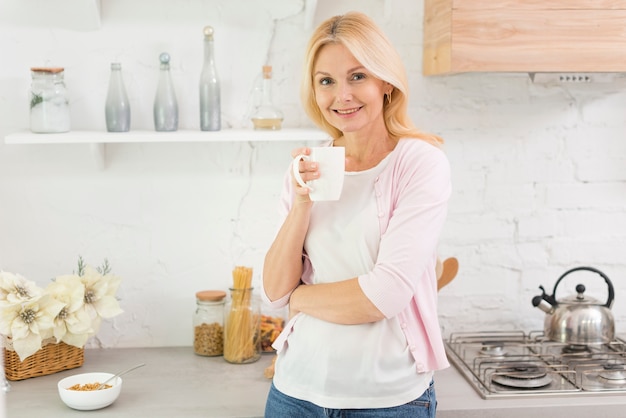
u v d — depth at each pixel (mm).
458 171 2656
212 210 2602
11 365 2273
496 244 2693
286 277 1861
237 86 2553
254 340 2469
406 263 1704
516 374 2248
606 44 2289
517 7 2260
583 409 2092
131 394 2182
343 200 1825
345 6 2566
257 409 2072
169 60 2412
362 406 1764
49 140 2299
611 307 2535
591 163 2682
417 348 1796
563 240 2709
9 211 2525
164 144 2557
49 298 2268
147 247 2596
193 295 2633
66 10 2457
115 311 2398
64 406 2094
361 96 1776
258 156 2594
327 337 1793
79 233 2562
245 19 2529
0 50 2451
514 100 2641
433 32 2467
